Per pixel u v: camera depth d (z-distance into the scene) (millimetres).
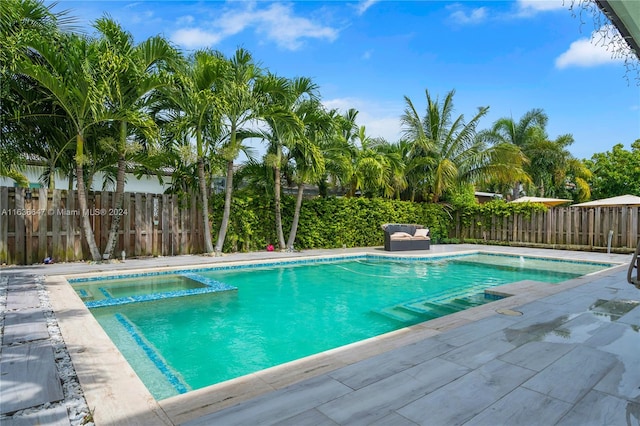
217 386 2535
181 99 8992
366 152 13414
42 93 7645
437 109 16438
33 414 2164
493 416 2139
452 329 3777
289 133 10438
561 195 25812
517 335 3570
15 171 9438
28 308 4535
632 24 2633
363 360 2967
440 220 15984
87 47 7566
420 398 2346
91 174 9195
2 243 7801
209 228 10359
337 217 13141
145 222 9758
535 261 11336
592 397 2365
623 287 6008
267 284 7711
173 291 6305
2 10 6387
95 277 7172
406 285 7766
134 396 2396
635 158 23969
